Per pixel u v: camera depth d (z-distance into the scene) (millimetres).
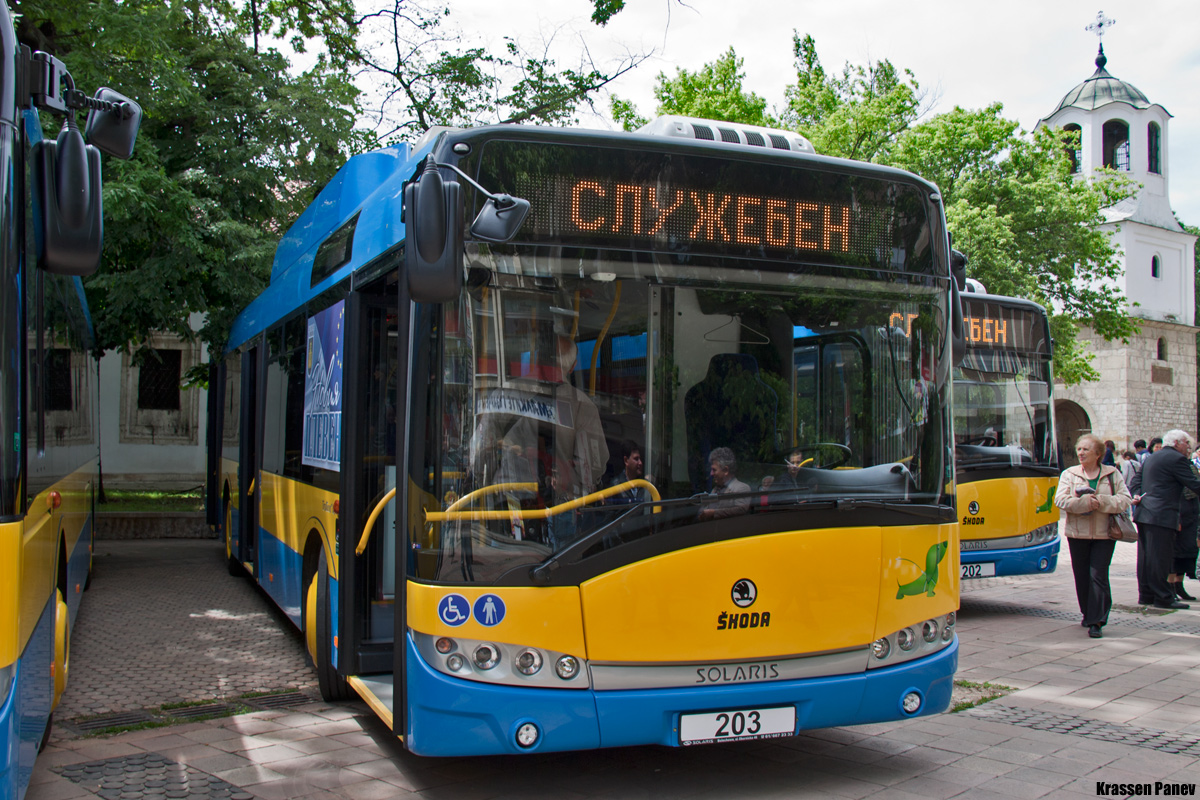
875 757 5086
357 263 5336
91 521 10258
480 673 3816
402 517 4176
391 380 5492
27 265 3602
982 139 24750
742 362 4242
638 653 3912
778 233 4387
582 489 3959
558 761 4988
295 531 6809
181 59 12250
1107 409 39156
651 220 4207
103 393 23625
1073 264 26969
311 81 13648
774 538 4109
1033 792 4551
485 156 4027
